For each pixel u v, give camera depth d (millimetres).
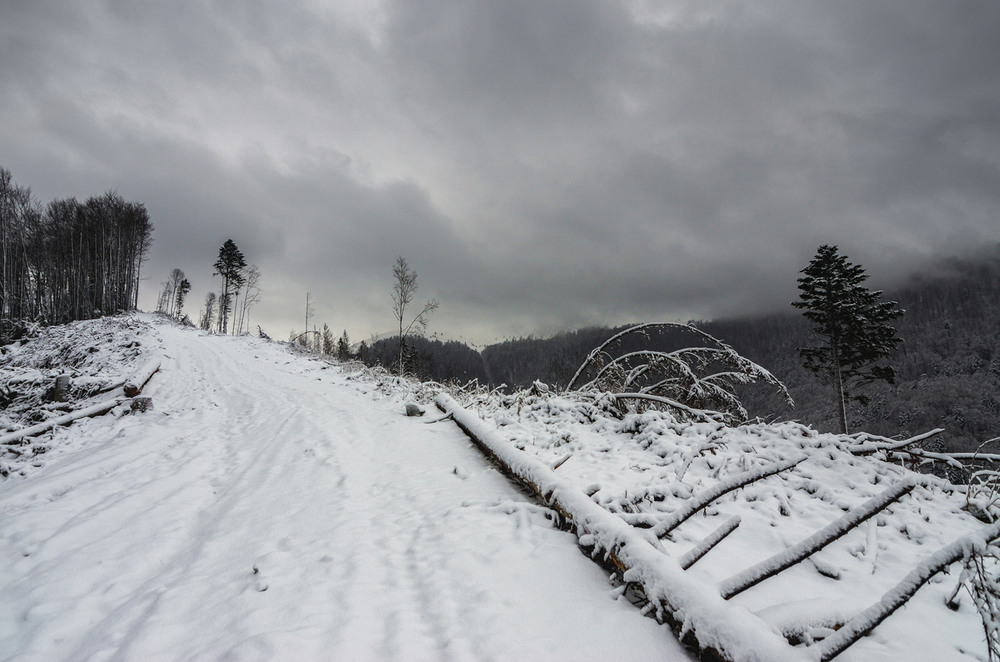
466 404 11062
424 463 6570
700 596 2580
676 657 2492
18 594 3449
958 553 2516
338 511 4723
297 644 2502
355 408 11461
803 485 5359
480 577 3289
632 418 7867
